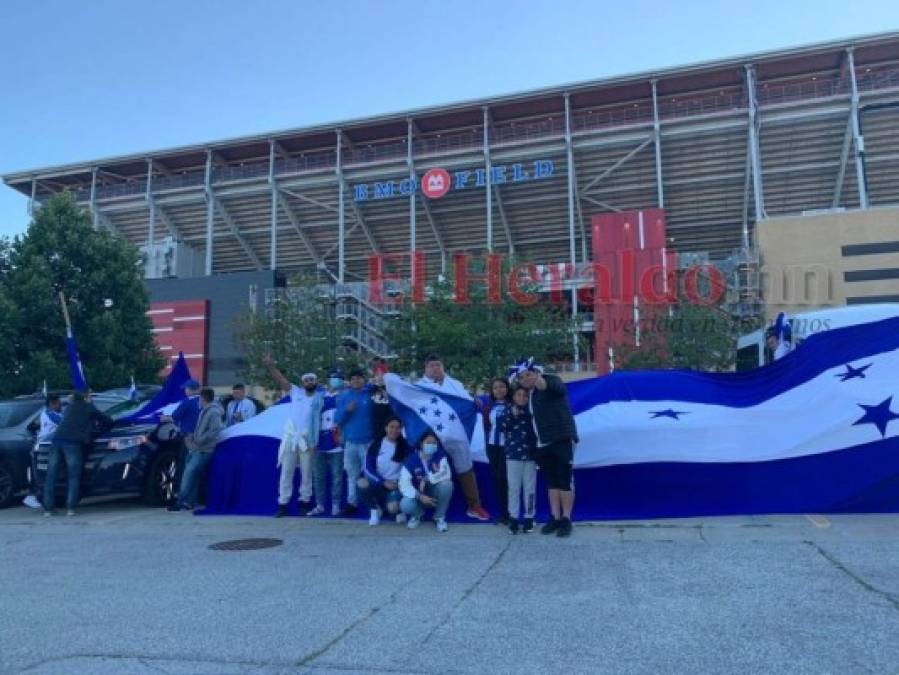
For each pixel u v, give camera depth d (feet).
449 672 13.12
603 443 29.17
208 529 29.45
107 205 179.63
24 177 183.93
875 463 27.43
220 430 35.09
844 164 141.90
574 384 32.32
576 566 20.74
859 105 132.16
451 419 28.48
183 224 181.27
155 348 88.74
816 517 26.48
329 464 32.14
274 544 25.70
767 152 145.18
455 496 29.91
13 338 75.41
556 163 153.07
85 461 35.76
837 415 28.30
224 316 146.51
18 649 15.05
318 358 82.99
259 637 15.38
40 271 77.61
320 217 173.78
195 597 18.76
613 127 146.41
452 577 20.02
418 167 160.25
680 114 148.25
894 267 91.04
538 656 13.74
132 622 16.69
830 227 93.61
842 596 16.66
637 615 15.94
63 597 19.19
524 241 173.17
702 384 30.91
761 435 28.73
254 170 169.68
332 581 20.04
